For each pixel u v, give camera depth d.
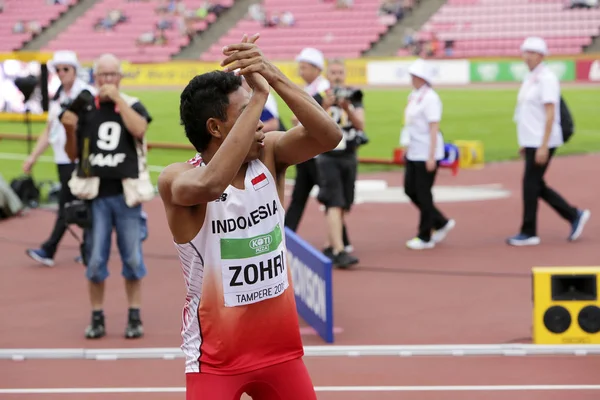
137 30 57.81
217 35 56.59
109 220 9.11
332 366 8.34
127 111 8.82
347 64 50.19
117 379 8.05
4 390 7.75
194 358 4.67
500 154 26.45
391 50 53.78
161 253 13.77
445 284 11.52
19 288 11.65
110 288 11.62
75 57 12.19
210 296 4.57
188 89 4.54
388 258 13.16
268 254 4.61
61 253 13.82
